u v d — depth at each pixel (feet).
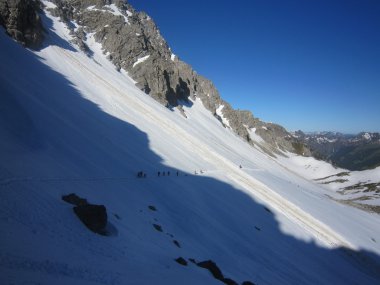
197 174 241.76
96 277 57.72
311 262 183.11
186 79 603.26
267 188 285.02
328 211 303.07
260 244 172.45
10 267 49.67
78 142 168.55
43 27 363.15
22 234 64.44
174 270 82.12
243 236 172.04
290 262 168.76
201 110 563.89
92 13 504.02
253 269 138.72
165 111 395.34
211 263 104.37
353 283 180.65
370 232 284.41
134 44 480.64
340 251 215.31
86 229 82.84
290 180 453.99
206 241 143.54
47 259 57.52
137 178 172.76
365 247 231.50
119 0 602.85
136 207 132.46
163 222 135.23
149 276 69.05
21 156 112.47
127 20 556.10
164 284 66.95
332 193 516.32
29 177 98.02
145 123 301.84
